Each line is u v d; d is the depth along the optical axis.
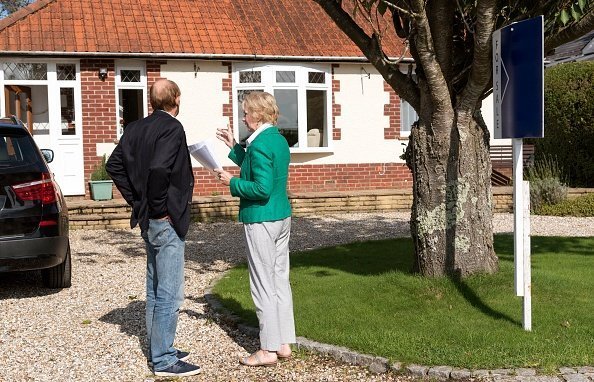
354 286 6.94
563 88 16.56
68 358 5.30
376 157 17.27
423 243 6.86
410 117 17.89
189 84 15.70
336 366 5.05
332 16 7.07
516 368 4.70
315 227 12.84
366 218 14.20
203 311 6.57
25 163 6.99
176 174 4.71
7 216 6.78
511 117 5.27
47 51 14.35
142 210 4.75
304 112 16.50
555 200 14.63
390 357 4.97
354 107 17.03
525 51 5.09
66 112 15.04
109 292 7.49
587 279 7.11
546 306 6.09
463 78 6.79
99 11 15.90
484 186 6.80
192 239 11.60
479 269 6.74
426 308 6.13
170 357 4.95
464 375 4.65
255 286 5.04
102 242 11.30
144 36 15.46
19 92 14.79
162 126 4.68
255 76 16.17
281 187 5.02
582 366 4.73
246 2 17.52
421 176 6.85
